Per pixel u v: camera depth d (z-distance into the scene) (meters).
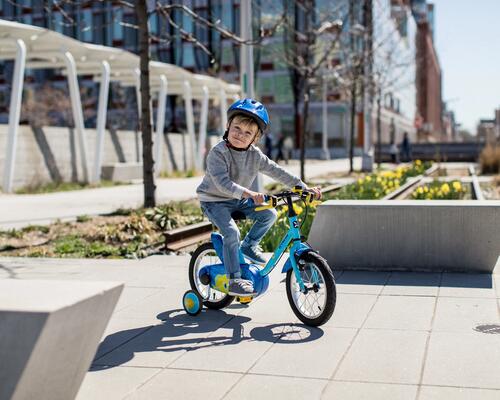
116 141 26.78
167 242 9.54
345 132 57.34
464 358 4.55
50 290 3.44
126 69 26.83
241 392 4.04
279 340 5.07
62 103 50.12
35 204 16.23
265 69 57.38
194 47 53.94
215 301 6.03
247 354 4.76
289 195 5.42
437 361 4.50
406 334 5.13
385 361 4.53
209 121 52.34
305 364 4.51
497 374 4.24
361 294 6.52
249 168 5.59
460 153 48.31
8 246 9.95
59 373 3.29
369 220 7.66
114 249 9.66
